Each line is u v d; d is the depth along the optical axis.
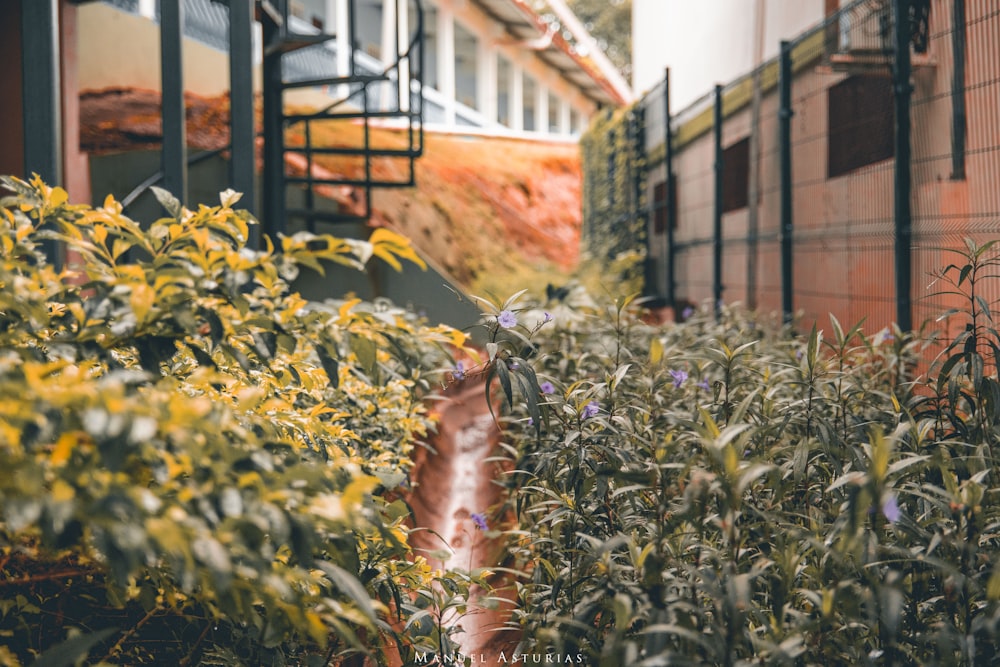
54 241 3.66
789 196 7.45
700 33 12.77
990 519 2.09
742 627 1.76
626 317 4.51
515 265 17.91
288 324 1.96
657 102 13.38
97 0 6.73
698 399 3.53
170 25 4.17
